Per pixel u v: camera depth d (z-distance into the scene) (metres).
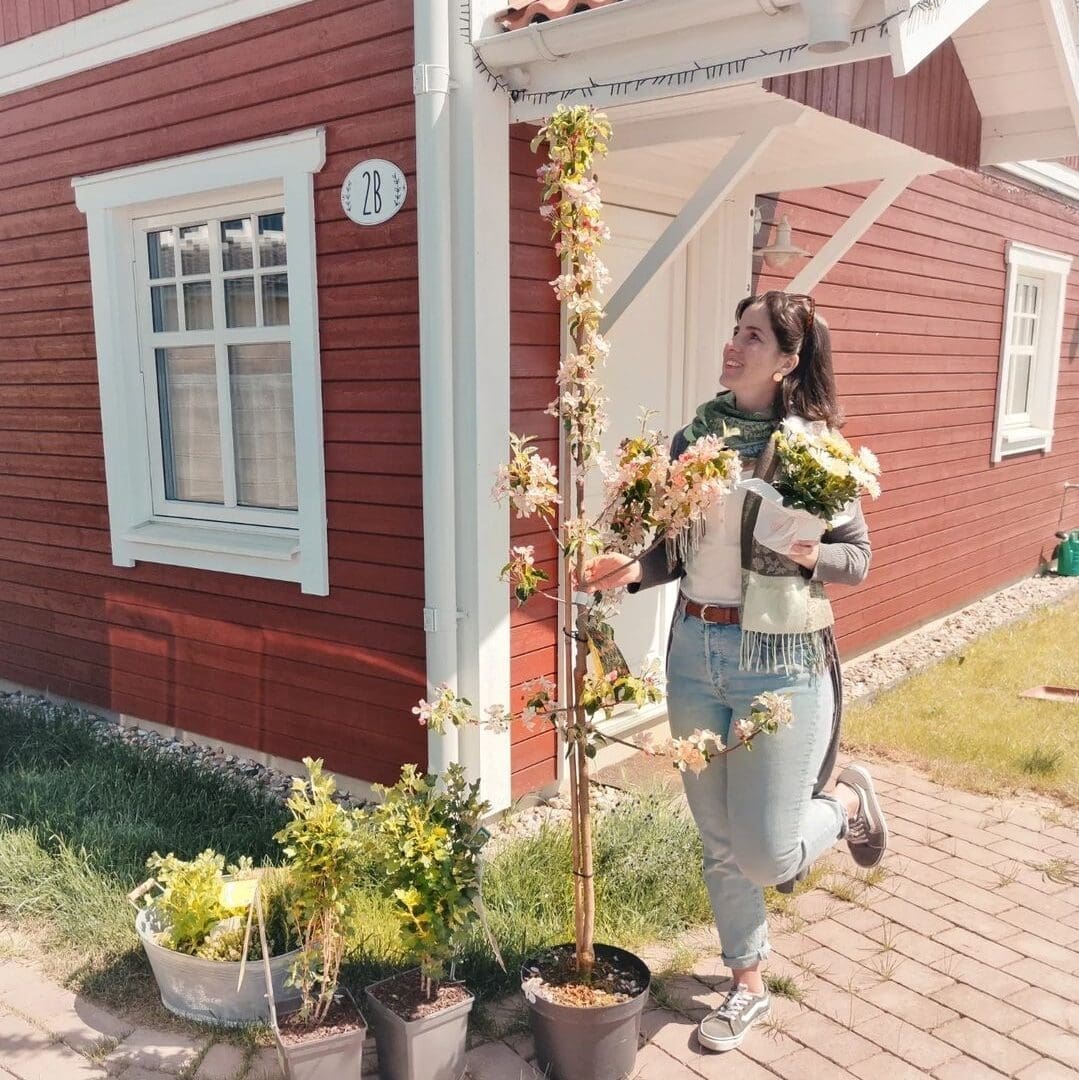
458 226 3.65
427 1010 2.49
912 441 7.00
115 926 3.24
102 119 4.83
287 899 2.95
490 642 3.91
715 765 2.72
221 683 4.85
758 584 2.53
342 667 4.33
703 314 5.11
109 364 5.01
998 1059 2.71
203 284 4.79
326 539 4.29
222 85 4.31
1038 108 4.53
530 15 3.44
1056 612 8.03
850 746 4.97
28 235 5.32
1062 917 3.43
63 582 5.54
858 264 6.12
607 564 2.48
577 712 2.52
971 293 7.50
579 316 2.37
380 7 3.74
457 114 3.58
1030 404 9.27
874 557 6.74
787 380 2.57
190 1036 2.77
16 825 3.97
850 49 2.81
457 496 3.82
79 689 5.59
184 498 5.15
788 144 4.19
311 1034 2.46
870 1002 2.95
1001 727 5.16
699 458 2.24
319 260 4.12
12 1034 2.79
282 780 4.58
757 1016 2.81
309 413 4.23
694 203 3.67
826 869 3.73
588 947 2.62
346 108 3.91
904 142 4.11
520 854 3.61
